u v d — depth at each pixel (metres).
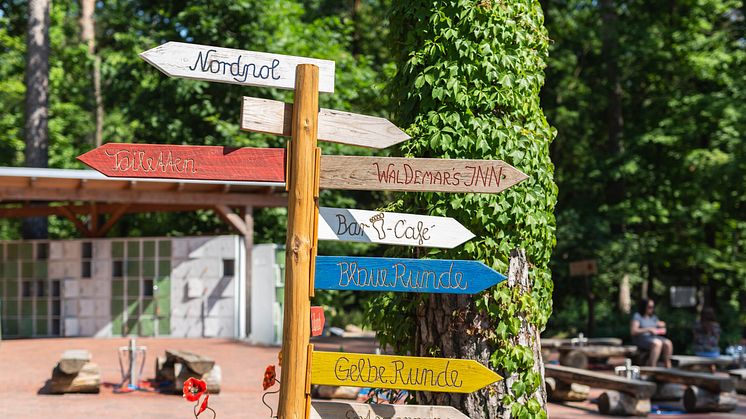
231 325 17.81
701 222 27.48
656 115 27.09
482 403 5.30
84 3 31.06
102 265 18.83
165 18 22.81
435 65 5.41
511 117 5.43
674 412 11.62
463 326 5.33
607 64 26.73
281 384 4.26
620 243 24.03
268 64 4.36
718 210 26.08
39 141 22.53
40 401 10.16
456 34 5.39
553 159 28.52
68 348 15.69
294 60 4.39
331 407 4.50
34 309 19.34
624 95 29.22
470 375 4.47
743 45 26.25
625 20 27.31
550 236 5.49
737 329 23.55
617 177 24.97
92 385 10.73
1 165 29.66
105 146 4.23
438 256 5.35
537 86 5.55
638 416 11.01
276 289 17.22
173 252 18.27
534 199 5.36
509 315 5.28
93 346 16.16
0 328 18.56
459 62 5.37
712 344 16.81
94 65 27.27
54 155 29.75
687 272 29.80
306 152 4.32
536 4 5.66
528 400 5.33
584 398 12.46
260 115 4.35
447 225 4.57
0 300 19.66
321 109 4.43
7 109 29.48
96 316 18.77
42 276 19.34
